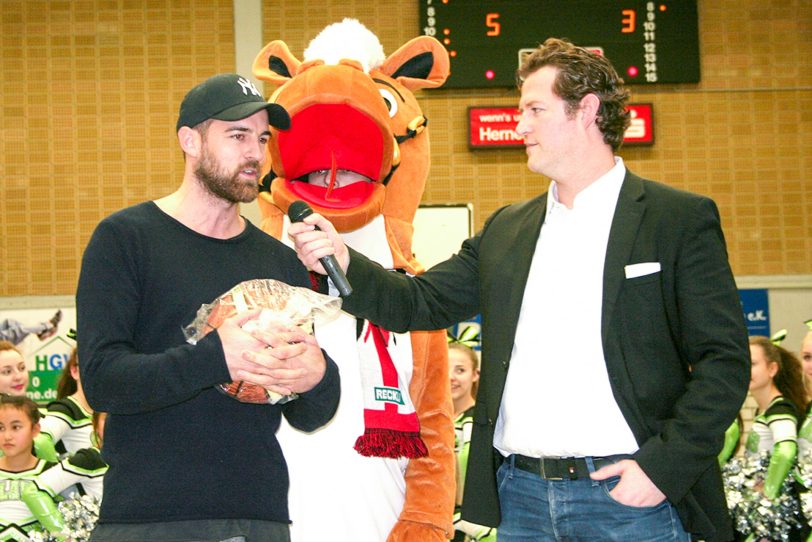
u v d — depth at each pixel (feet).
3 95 20.39
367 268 7.88
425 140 10.45
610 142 7.81
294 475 8.94
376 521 9.02
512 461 7.59
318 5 20.59
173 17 20.53
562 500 7.25
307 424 6.87
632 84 20.52
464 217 20.15
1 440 12.94
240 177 6.65
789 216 20.67
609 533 7.12
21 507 12.74
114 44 20.49
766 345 14.80
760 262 20.66
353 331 9.32
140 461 6.17
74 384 15.05
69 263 20.24
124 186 20.36
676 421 6.88
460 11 20.13
